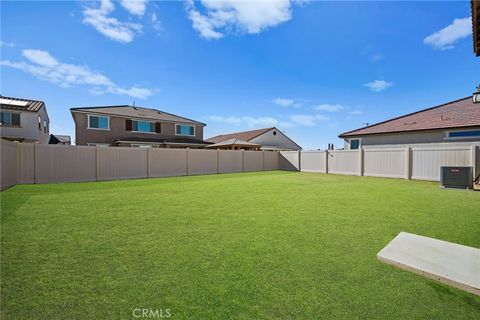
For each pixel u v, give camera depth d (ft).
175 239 10.84
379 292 6.63
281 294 6.48
